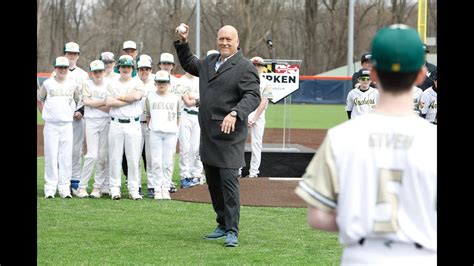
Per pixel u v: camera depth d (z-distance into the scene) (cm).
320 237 786
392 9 4588
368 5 4616
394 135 289
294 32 4625
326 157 292
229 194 736
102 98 1020
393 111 293
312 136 2291
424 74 296
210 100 734
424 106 1052
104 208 948
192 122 1149
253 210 942
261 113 1239
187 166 1154
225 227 763
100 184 1047
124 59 991
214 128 732
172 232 804
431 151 287
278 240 768
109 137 1013
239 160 736
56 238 761
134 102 1006
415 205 286
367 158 288
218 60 744
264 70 1329
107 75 1050
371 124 292
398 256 285
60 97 1005
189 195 1062
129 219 877
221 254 698
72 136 1036
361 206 287
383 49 288
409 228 285
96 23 4431
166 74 1013
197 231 812
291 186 1133
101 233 792
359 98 1095
